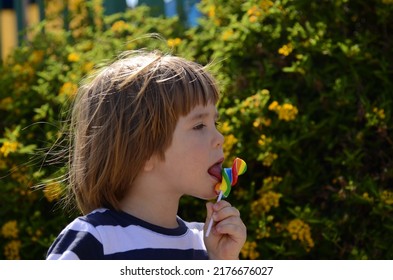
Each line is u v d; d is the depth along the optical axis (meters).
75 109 1.92
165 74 1.72
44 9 4.57
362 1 3.23
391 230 2.84
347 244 2.92
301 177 3.05
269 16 3.35
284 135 3.01
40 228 3.25
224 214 1.76
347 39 3.13
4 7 5.80
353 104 3.05
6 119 3.54
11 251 3.25
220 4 3.60
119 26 3.76
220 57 3.36
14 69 3.72
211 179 1.74
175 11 4.59
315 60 3.23
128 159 1.69
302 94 3.21
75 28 4.05
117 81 1.76
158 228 1.69
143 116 1.69
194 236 1.80
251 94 3.21
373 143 3.00
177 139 1.69
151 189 1.71
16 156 3.33
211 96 1.75
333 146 3.04
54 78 3.62
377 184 2.95
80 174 1.78
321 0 3.29
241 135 3.10
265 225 2.96
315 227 2.94
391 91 3.04
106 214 1.66
